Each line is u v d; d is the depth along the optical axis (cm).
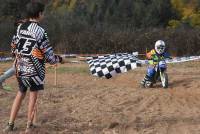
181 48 3478
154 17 4603
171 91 1803
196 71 2536
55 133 1155
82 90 1814
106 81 2141
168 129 1195
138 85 2011
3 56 3416
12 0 4309
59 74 2412
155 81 1942
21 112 1363
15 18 4288
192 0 4872
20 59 1123
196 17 4662
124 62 1301
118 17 4591
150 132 1168
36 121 1255
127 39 3594
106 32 3712
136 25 4566
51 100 1572
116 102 1547
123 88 1881
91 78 2245
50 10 5075
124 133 1161
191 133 1159
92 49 3672
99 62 1319
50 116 1327
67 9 4953
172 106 1485
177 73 2434
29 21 1125
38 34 1111
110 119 1288
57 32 3906
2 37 3784
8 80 2117
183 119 1294
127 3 4656
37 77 1124
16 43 1125
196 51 3475
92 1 4797
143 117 1312
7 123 1241
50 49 1123
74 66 2762
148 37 3544
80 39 3703
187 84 1983
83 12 4706
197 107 1467
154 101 1575
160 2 4703
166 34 3547
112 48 3625
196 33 3519
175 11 4769
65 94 1703
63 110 1409
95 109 1423
